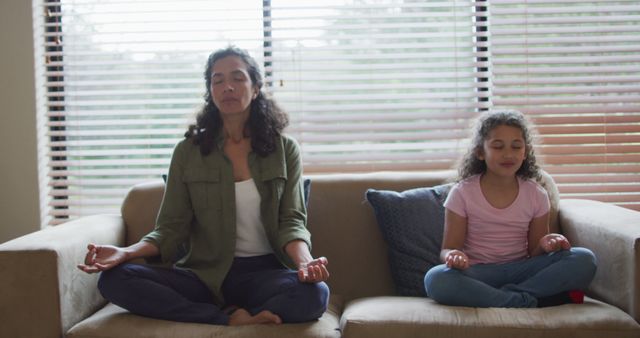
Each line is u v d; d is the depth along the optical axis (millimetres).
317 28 2672
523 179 2125
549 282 1833
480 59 2725
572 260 1829
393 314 1699
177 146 2092
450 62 2686
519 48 2672
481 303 1795
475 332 1635
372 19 2691
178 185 2033
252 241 2020
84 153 2766
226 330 1682
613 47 2648
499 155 2018
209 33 2721
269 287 1786
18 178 2709
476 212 2064
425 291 2053
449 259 1841
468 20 2693
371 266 2207
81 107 2783
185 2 2727
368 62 2711
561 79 2652
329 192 2277
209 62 2090
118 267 1780
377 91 2727
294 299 1715
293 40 2691
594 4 2688
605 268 1866
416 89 2723
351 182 2295
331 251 2225
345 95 2703
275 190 2010
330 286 2199
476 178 2129
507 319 1659
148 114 2734
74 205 2762
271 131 2086
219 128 2094
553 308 1743
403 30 2699
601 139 2646
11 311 1717
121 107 2771
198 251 2014
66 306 1759
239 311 1761
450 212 2084
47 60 2770
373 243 2225
